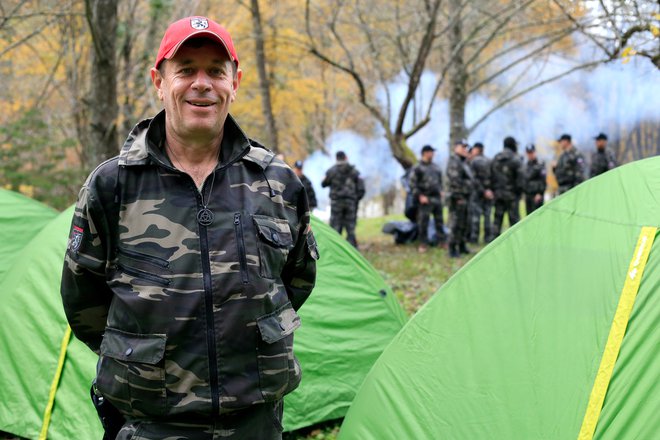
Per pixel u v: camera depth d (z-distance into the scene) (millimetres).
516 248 3264
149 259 2008
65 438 3830
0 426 4008
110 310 2090
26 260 4566
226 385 2004
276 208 2172
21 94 18766
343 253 4871
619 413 2537
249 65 22312
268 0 19547
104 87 9562
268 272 2096
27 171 13430
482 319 3156
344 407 4363
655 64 7801
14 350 4172
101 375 2086
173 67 2066
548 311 2963
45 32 17594
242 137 2162
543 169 13000
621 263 2854
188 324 1978
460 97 15680
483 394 2949
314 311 4559
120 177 2043
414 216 13242
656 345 2582
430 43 13742
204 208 2047
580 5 11055
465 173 10797
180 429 2023
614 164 12570
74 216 2102
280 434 2199
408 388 3219
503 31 14336
